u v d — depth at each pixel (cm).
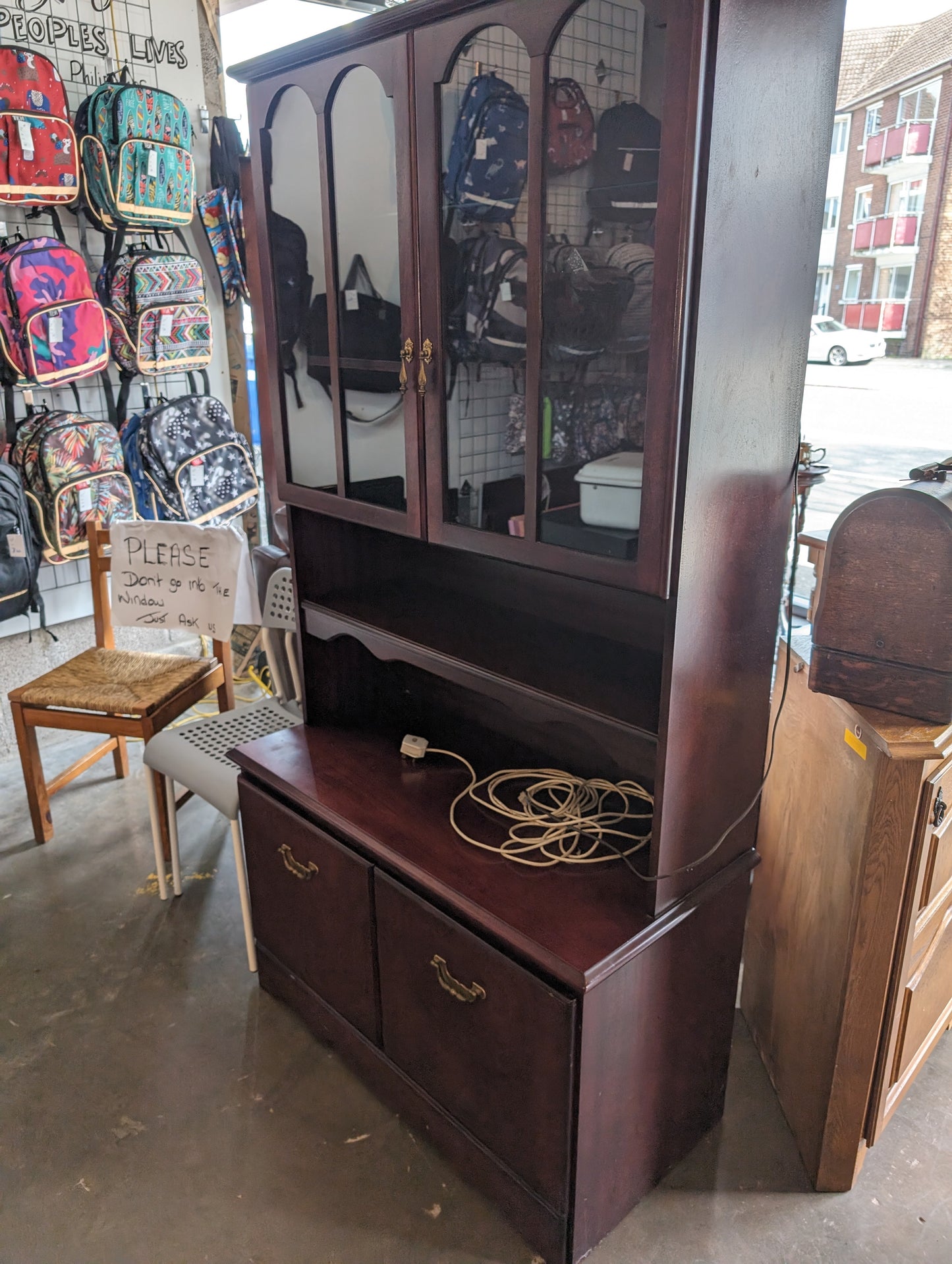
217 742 212
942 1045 184
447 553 184
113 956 208
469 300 124
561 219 110
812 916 154
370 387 144
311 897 170
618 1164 141
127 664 250
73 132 258
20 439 265
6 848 248
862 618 132
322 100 135
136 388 307
